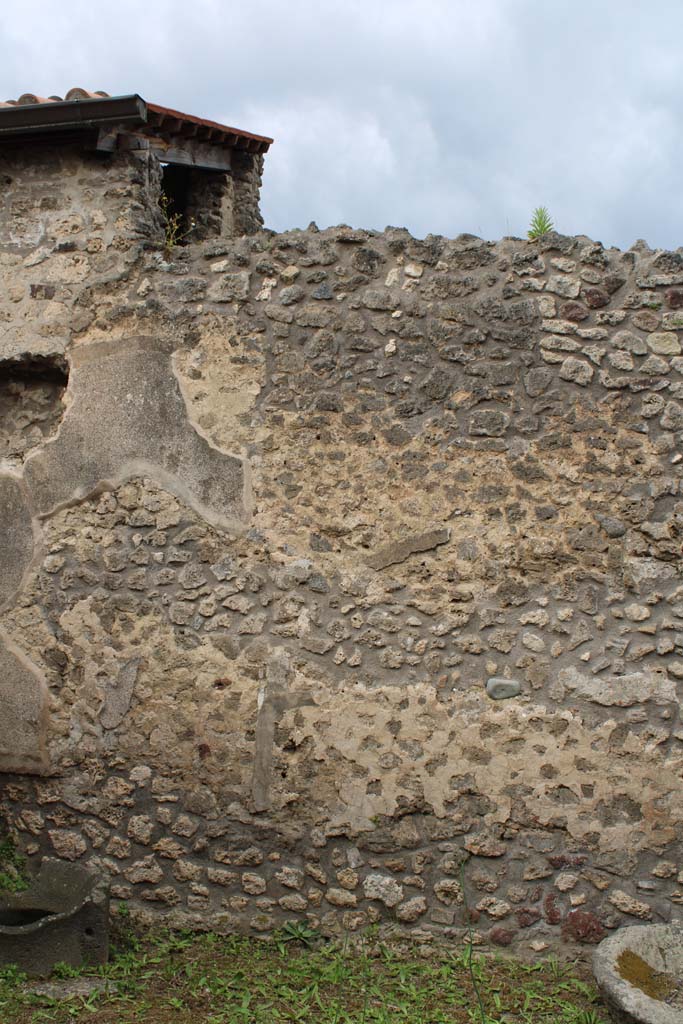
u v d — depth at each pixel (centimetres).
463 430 550
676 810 521
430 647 545
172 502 578
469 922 531
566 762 529
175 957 532
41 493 595
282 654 557
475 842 534
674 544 530
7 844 587
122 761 573
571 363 543
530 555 540
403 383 556
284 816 552
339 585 555
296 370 567
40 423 615
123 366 587
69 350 595
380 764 543
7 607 594
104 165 598
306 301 569
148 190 609
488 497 546
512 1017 466
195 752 564
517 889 529
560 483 541
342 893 544
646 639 529
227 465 571
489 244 557
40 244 604
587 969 514
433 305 556
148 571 578
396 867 539
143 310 587
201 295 581
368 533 555
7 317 604
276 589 561
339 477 560
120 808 573
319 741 550
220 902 558
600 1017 462
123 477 585
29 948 508
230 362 575
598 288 545
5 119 575
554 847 527
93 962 516
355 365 561
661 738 523
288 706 554
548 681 534
